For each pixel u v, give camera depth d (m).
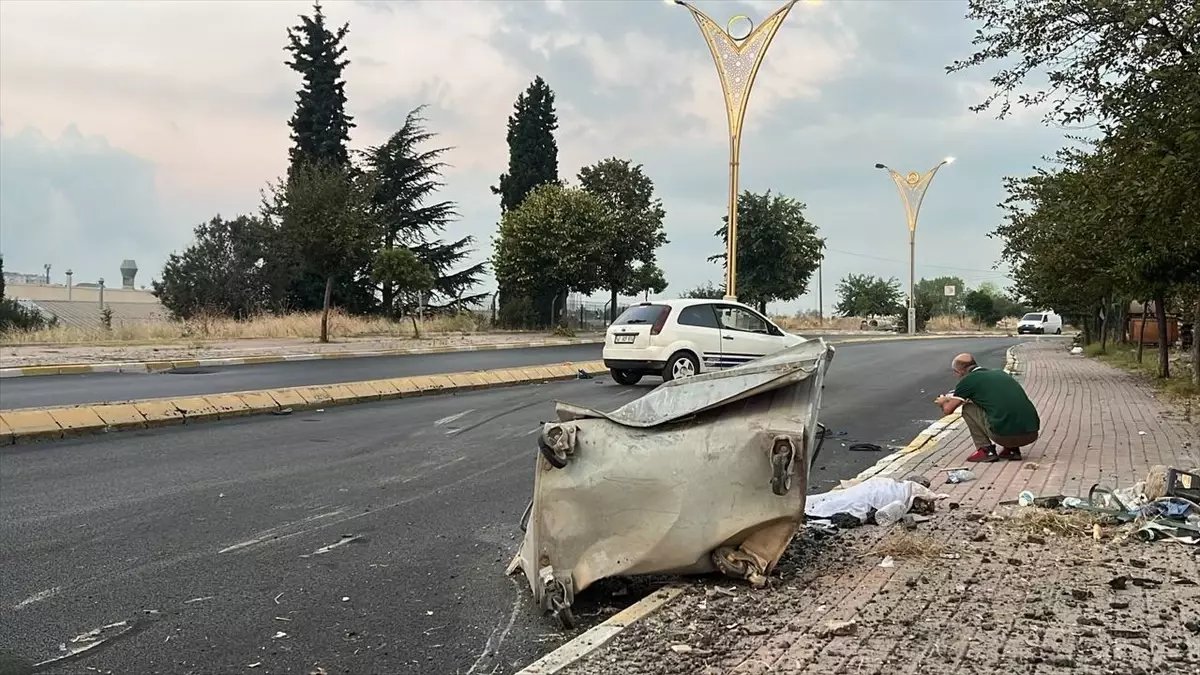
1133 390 16.83
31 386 15.54
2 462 9.01
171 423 11.61
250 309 42.50
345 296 46.06
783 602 4.67
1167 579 4.93
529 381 17.55
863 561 5.39
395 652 4.30
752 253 44.03
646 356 15.96
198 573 5.51
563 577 4.73
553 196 41.44
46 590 5.17
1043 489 7.47
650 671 3.81
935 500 6.85
